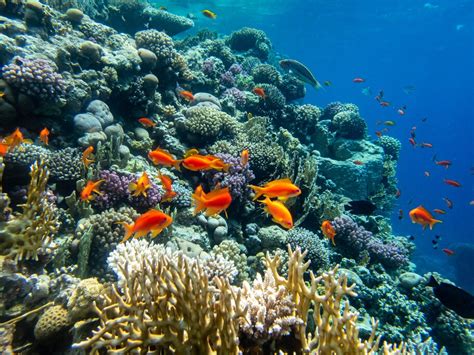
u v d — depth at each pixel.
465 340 1.18
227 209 1.19
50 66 1.06
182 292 0.38
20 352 0.54
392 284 1.29
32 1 1.21
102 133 1.12
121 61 1.33
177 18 2.53
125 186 0.97
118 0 2.17
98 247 0.78
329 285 0.42
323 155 2.07
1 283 0.56
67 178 0.94
